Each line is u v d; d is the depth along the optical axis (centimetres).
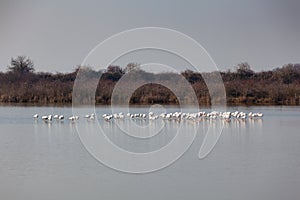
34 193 2695
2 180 2975
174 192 2703
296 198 2561
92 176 3088
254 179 2959
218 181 2927
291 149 3994
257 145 4244
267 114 7394
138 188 2778
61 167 3331
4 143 4462
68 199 2573
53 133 5203
